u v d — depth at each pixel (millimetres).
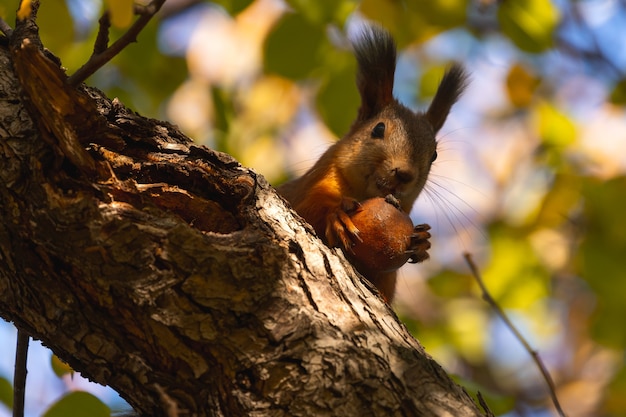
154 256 5977
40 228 5914
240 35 16172
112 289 5984
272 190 7121
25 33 6391
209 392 6098
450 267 17047
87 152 6141
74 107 6059
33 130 6062
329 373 6066
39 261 6062
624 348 13977
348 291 6660
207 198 6703
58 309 6105
